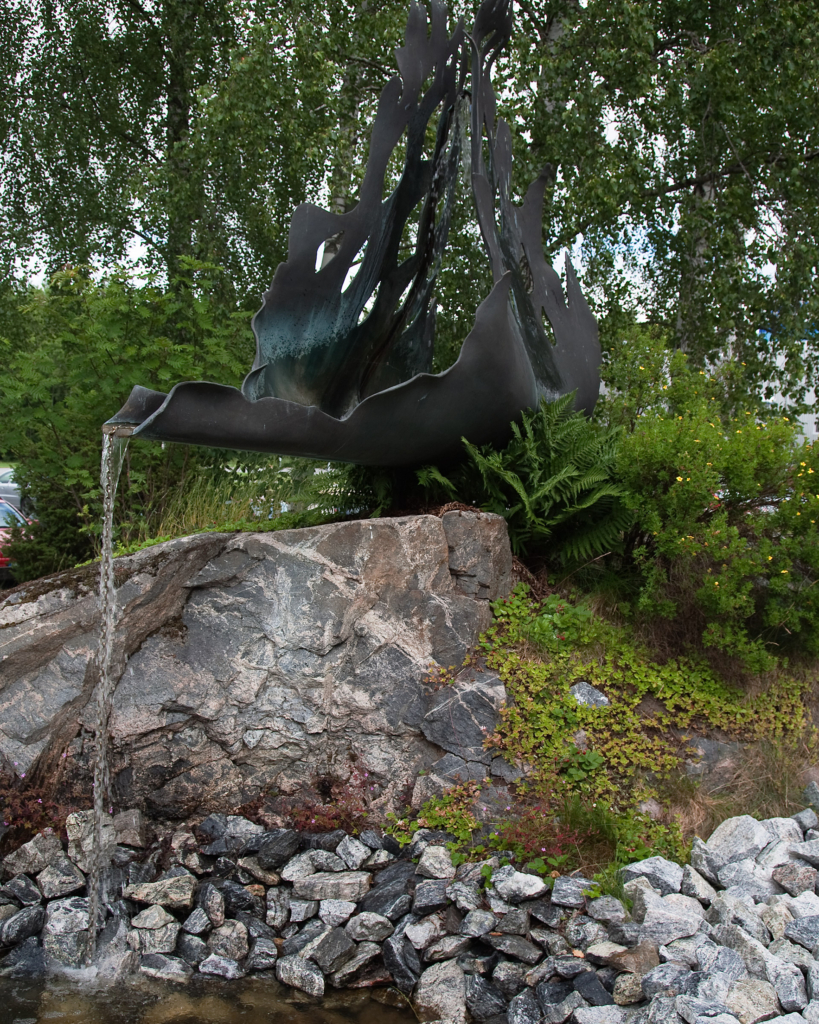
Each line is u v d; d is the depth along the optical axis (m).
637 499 5.15
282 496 7.51
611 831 4.01
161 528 6.92
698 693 4.81
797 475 5.05
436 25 5.86
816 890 3.70
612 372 8.00
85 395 7.50
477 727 4.43
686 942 3.32
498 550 5.01
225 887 3.96
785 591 4.94
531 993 3.29
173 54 13.01
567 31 10.40
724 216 10.41
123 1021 3.26
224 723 4.50
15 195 13.62
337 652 4.60
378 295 5.97
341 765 4.54
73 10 13.26
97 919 3.83
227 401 4.23
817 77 9.58
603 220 10.38
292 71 10.65
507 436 5.65
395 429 4.91
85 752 4.42
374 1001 3.41
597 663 4.85
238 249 12.75
